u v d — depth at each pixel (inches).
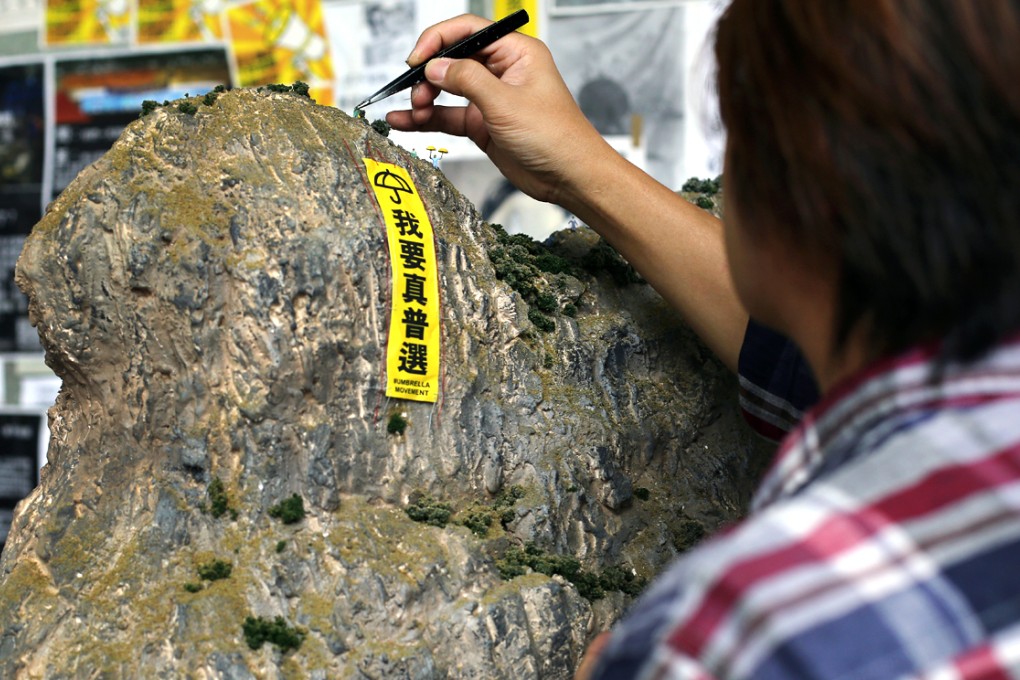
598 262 74.3
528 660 54.0
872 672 15.4
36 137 139.6
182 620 50.4
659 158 128.8
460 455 59.1
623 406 69.0
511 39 66.0
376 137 63.5
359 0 130.6
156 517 54.3
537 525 59.9
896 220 17.7
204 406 55.3
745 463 72.9
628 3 126.4
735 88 21.1
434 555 55.1
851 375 20.3
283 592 52.1
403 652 51.4
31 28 137.9
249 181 57.1
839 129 18.1
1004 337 17.8
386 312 57.6
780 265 21.7
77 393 60.6
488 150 70.3
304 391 55.3
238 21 133.7
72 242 56.8
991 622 15.7
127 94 137.4
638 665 17.3
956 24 17.3
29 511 60.2
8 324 140.0
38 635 53.0
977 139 17.1
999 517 16.5
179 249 55.4
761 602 16.3
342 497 56.0
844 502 17.3
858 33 17.9
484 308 63.0
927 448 17.4
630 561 64.0
